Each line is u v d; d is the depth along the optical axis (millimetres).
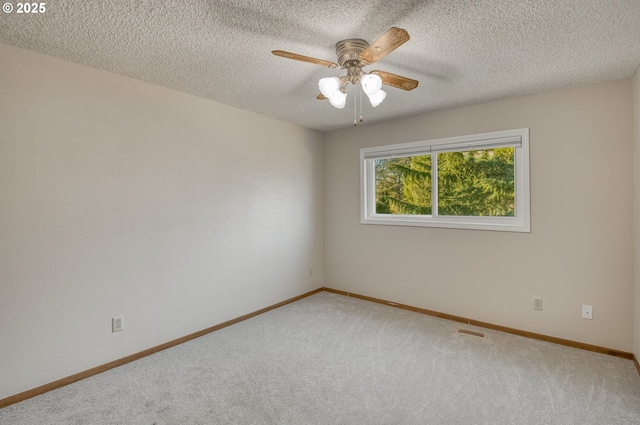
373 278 3926
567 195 2684
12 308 1948
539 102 2785
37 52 2027
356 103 3088
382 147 3779
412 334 2951
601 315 2566
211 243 3057
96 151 2297
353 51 1870
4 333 1919
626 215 2459
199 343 2789
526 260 2887
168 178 2719
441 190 3488
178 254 2797
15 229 1954
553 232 2752
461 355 2541
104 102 2332
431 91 2744
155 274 2643
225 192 3172
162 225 2684
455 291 3295
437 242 3404
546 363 2406
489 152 3201
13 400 1938
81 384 2154
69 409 1891
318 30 1789
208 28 1769
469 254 3201
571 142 2658
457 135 3219
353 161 4070
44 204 2064
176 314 2783
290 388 2105
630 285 2455
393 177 3877
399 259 3695
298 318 3373
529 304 2881
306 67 2279
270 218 3650
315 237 4285
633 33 1803
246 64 2232
